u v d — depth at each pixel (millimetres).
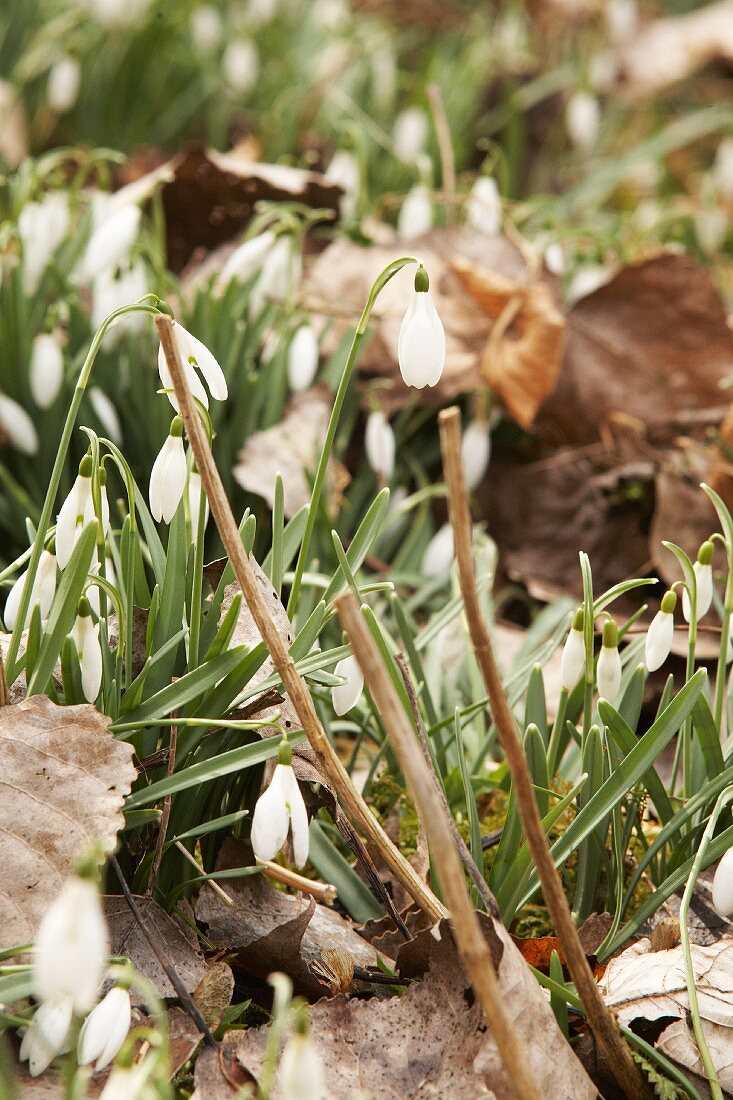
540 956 662
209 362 620
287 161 1201
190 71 1502
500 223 1020
